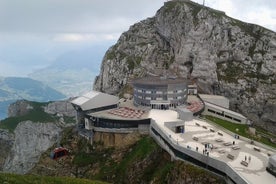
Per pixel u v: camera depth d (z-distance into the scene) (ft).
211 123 427.74
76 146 485.56
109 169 416.67
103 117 449.89
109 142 451.12
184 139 356.38
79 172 437.99
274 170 261.03
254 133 476.54
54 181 281.33
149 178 369.50
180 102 530.27
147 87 509.76
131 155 412.98
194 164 317.01
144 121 437.17
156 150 387.55
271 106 641.81
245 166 280.10
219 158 298.35
